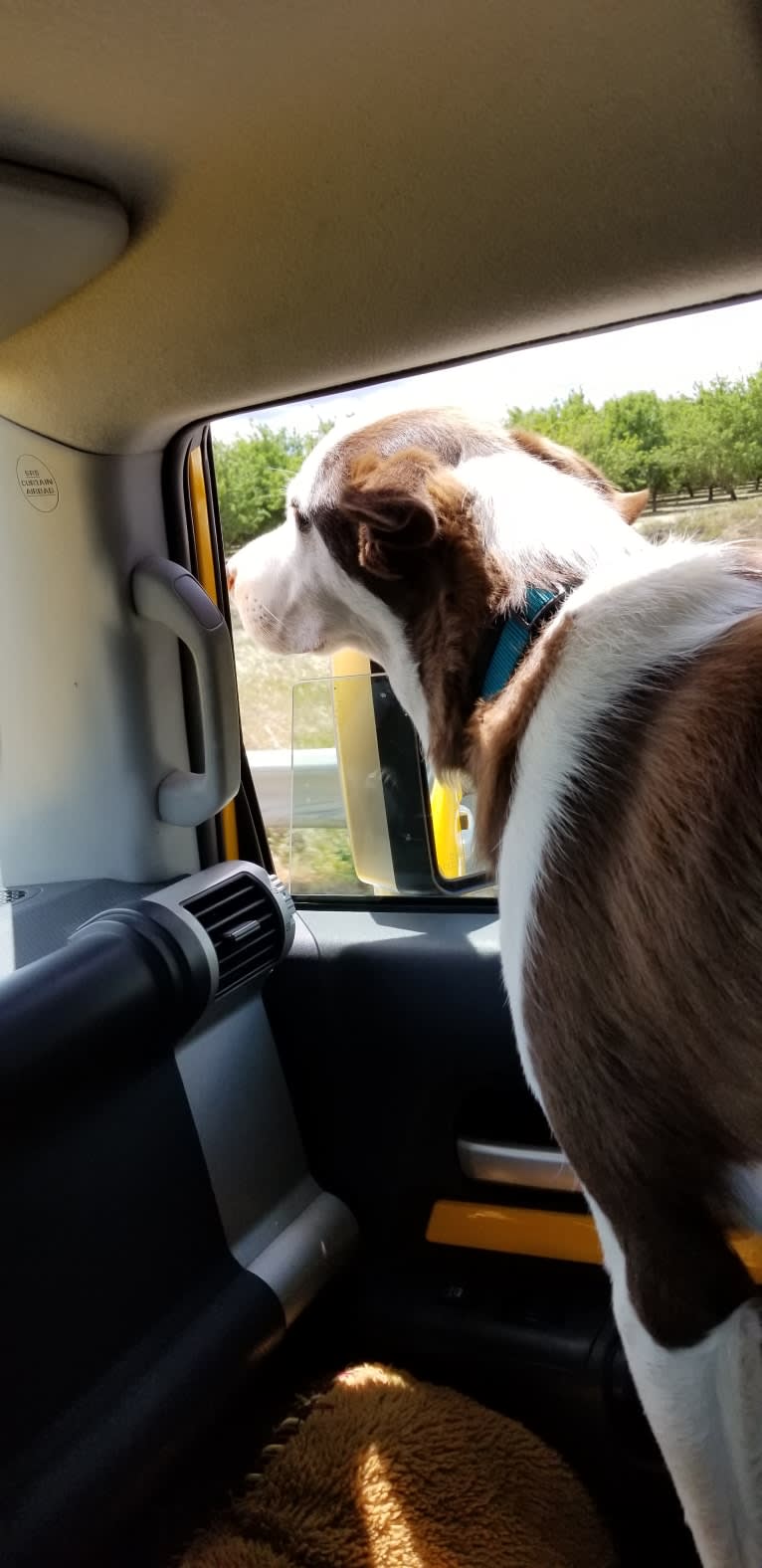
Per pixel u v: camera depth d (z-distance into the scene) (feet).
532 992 4.65
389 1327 6.64
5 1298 4.88
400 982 6.80
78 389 6.00
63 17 3.51
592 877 4.42
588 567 5.15
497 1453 5.79
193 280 5.04
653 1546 5.83
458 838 7.06
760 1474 4.44
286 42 3.67
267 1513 5.55
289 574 6.24
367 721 7.14
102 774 6.98
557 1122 4.70
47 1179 5.18
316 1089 7.08
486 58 3.78
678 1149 4.43
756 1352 4.38
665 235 4.61
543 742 4.77
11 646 6.86
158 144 4.20
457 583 5.35
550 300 5.07
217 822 7.45
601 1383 5.89
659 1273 4.52
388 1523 5.41
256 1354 5.97
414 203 4.51
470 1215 6.69
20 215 4.36
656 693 4.52
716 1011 4.09
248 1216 6.39
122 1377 5.32
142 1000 5.73
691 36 3.69
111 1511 5.04
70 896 6.81
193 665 7.13
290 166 4.34
